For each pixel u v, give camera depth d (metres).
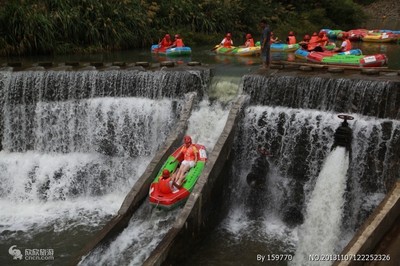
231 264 10.35
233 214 12.82
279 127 12.84
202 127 13.77
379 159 11.72
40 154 14.61
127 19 25.95
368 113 12.26
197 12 30.83
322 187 10.98
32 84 14.80
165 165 12.16
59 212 12.84
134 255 10.40
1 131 14.95
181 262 10.31
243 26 34.22
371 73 13.81
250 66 18.39
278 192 12.77
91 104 14.48
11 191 13.72
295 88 13.12
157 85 14.70
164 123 14.30
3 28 21.72
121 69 15.78
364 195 11.85
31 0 23.19
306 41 23.78
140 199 11.64
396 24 47.25
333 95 12.66
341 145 10.82
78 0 24.47
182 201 11.20
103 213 12.77
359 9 47.56
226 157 12.38
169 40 23.94
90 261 9.84
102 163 14.22
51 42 22.56
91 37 24.09
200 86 14.77
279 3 42.03
